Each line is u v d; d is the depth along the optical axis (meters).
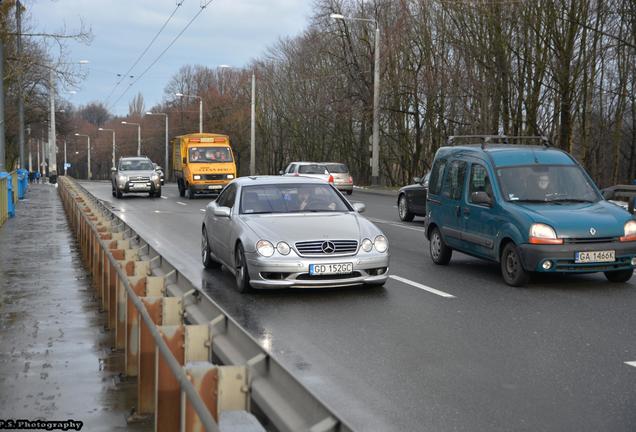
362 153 55.38
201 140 33.69
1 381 5.07
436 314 7.92
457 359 6.08
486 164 10.55
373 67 47.03
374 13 48.00
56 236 15.22
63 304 7.94
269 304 8.52
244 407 3.26
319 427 2.53
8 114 52.66
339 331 7.13
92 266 9.71
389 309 8.20
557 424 4.53
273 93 69.00
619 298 8.87
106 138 140.00
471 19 35.03
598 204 10.03
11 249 12.95
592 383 5.39
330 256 8.88
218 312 4.37
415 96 44.47
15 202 26.38
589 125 37.12
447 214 11.41
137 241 8.88
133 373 5.11
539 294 9.12
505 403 4.93
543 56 32.44
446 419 4.62
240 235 9.23
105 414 4.37
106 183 60.50
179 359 4.04
